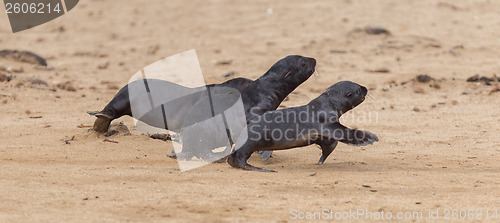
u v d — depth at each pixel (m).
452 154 38.66
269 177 32.03
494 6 120.31
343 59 83.50
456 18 110.31
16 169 33.06
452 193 29.09
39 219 24.62
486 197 28.34
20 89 60.59
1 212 25.41
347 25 104.12
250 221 24.89
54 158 36.03
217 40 99.62
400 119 51.34
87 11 127.38
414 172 33.47
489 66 77.94
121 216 25.20
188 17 119.50
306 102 59.44
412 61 81.69
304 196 28.47
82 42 102.31
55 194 28.25
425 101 59.50
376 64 80.06
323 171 33.72
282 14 116.25
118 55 91.31
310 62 38.19
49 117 50.03
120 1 137.00
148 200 27.47
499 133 45.09
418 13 112.81
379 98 61.25
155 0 137.00
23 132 43.06
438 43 91.75
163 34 106.56
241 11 121.44
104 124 40.34
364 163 36.09
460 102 58.56
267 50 90.88
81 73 76.75
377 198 28.19
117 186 29.81
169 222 24.58
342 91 35.09
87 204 26.75
